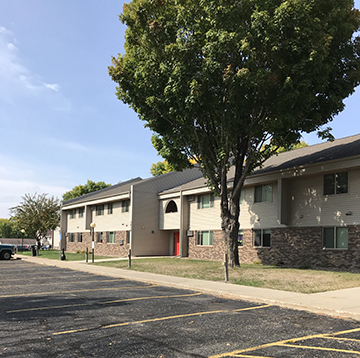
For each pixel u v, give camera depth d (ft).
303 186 74.49
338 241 67.15
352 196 65.05
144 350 19.79
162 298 37.58
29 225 151.43
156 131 69.21
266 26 51.83
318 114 59.57
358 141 72.74
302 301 34.01
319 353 19.30
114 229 129.80
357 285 45.06
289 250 75.77
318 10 54.75
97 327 24.94
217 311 30.73
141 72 62.85
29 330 24.12
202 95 56.24
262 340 21.81
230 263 66.69
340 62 60.44
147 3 60.80
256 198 85.51
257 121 61.41
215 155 68.74
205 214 100.53
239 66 55.36
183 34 58.49
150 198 118.11
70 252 153.69
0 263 92.32
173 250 118.52
